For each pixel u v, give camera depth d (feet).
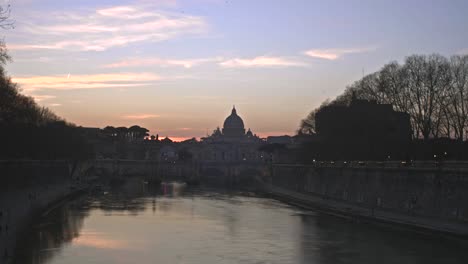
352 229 499.51
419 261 362.94
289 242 433.07
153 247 412.77
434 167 539.29
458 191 469.98
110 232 481.87
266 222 554.05
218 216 609.42
